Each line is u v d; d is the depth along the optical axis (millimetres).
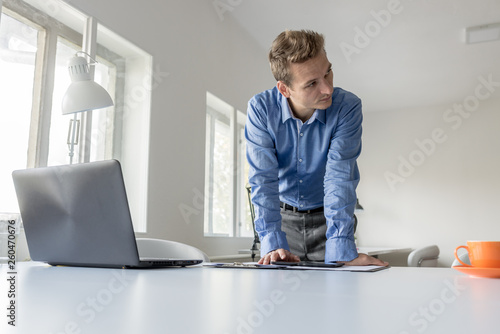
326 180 1308
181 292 402
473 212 5102
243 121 3697
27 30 1801
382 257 5148
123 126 2295
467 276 646
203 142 2793
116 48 2254
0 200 1663
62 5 1828
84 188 762
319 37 1243
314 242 1634
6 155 1691
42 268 814
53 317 269
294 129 1423
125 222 746
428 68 4340
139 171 2250
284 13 3312
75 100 1549
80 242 801
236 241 3203
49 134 1854
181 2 2648
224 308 303
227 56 3219
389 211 5477
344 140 1342
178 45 2592
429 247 2852
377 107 5566
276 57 1265
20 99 1758
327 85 1218
